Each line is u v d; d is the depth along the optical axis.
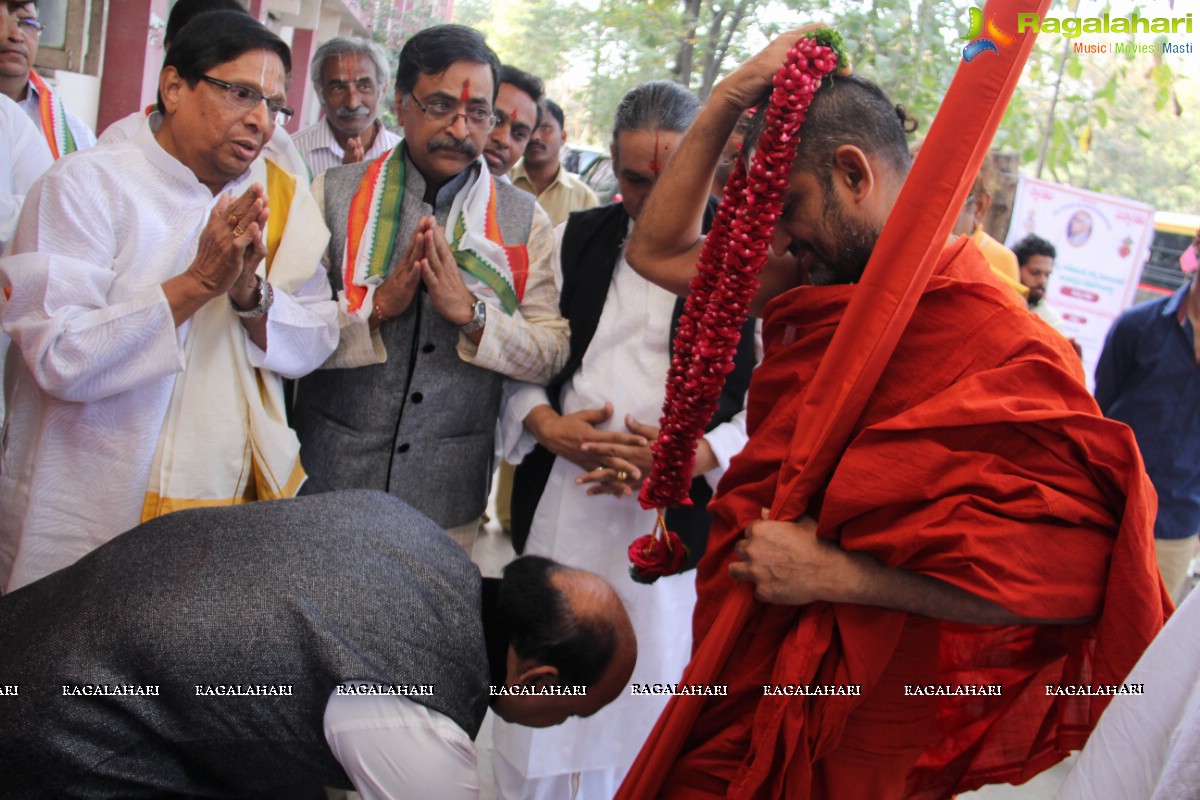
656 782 1.63
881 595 1.47
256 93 2.01
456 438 2.51
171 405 2.06
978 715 1.82
